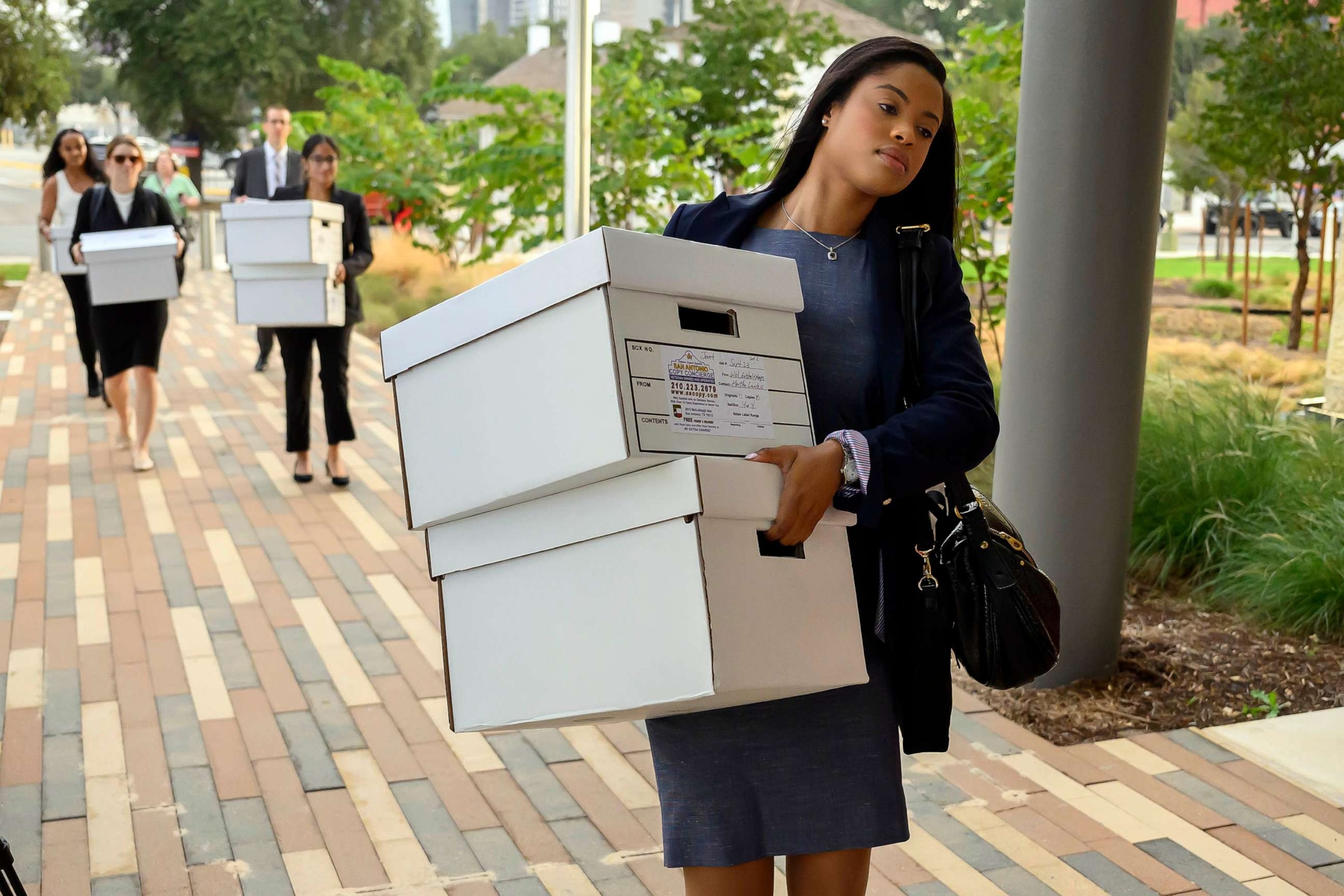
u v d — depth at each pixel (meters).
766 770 1.88
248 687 3.96
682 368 1.64
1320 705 3.86
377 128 13.93
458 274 14.28
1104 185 3.70
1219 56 9.38
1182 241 21.14
